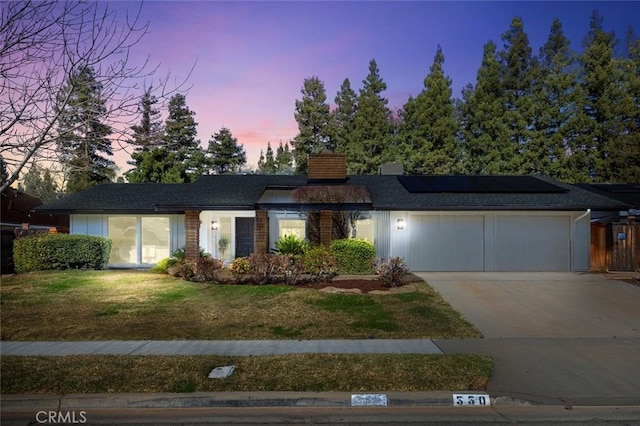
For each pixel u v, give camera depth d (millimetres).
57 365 6574
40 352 7336
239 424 5059
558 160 31141
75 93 6762
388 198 17031
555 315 10109
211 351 7395
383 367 6508
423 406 5562
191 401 5504
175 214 18297
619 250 16281
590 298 11766
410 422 5105
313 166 19547
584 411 5398
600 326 9242
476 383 5984
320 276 13906
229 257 18609
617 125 30438
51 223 30609
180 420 5152
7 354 7219
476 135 34938
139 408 5465
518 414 5336
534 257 16453
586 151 31297
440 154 32969
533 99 33562
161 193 19562
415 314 9961
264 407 5512
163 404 5484
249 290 12273
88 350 7449
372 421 5133
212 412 5387
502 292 12422
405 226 16531
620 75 31891
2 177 7133
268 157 58750
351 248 15133
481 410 5465
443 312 10156
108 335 8383
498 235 16484
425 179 19891
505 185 18531
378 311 10195
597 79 31141
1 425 5031
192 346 7707
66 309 10352
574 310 10555
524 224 16500
